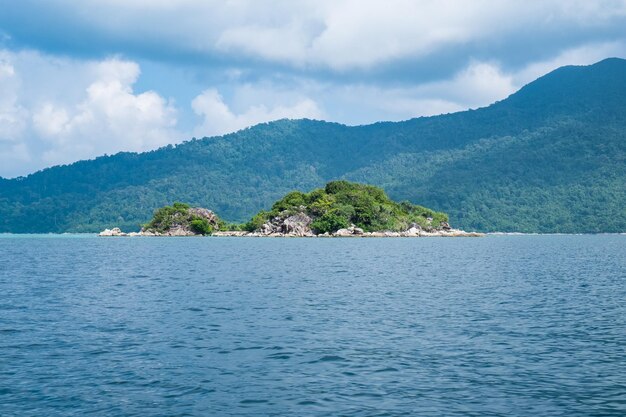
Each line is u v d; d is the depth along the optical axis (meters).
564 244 191.88
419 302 45.25
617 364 25.88
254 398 21.19
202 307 42.44
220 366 25.50
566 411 19.88
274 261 96.12
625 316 38.50
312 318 37.53
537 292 52.00
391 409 20.06
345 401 20.86
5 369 25.00
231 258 104.94
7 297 48.44
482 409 20.08
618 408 20.16
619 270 77.06
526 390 22.14
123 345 29.53
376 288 55.19
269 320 36.75
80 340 30.73
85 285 58.25
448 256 112.19
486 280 63.25
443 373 24.41
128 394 21.62
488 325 35.03
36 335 32.06
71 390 22.09
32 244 196.62
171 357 27.05
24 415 19.45
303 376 23.97
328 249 141.50
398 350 28.42
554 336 31.84
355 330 33.44
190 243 188.12
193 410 19.95
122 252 131.25
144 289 54.38
